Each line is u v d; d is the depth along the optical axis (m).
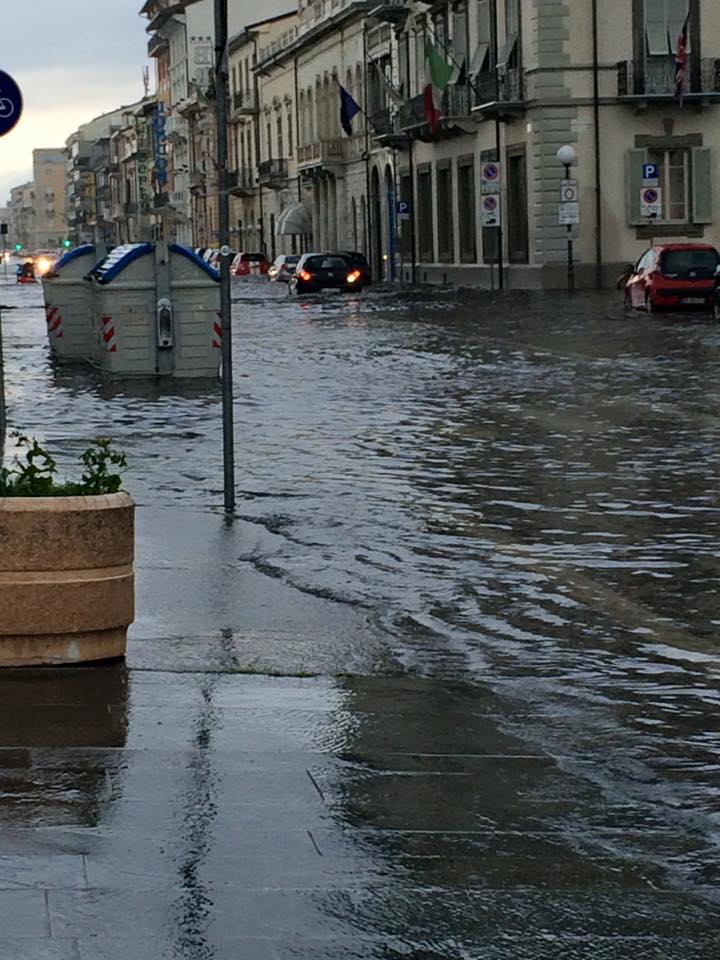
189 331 28.94
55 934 4.85
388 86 72.50
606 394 23.36
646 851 5.96
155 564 11.73
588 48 57.09
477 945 4.89
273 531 13.35
